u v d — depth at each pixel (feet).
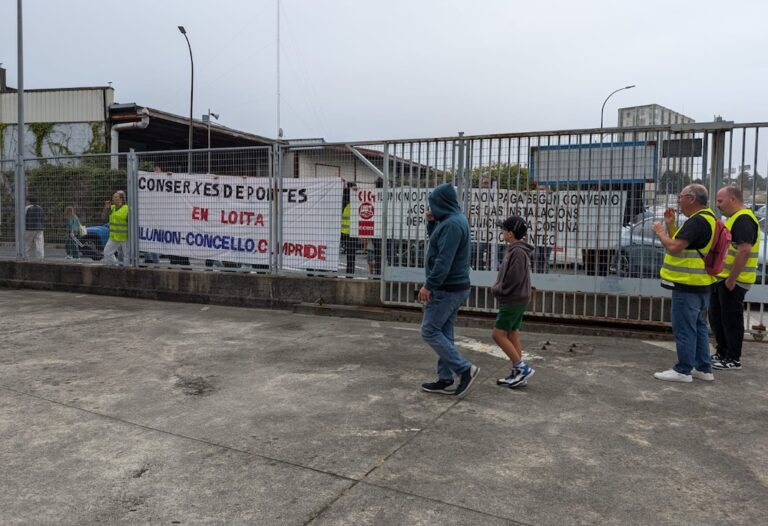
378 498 10.44
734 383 17.53
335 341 22.80
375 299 28.32
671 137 22.85
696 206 17.24
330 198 29.17
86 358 20.03
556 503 10.31
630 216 23.57
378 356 20.49
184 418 14.40
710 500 10.46
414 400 15.80
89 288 35.60
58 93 83.46
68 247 36.73
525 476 11.34
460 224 15.53
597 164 23.84
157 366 19.10
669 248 17.13
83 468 11.66
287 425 13.94
